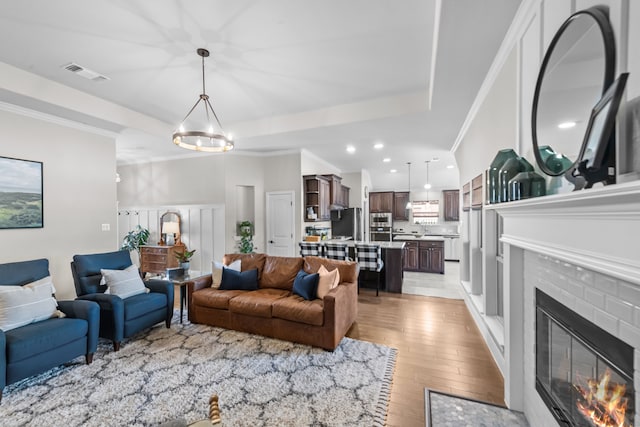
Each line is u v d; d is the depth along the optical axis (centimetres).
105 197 441
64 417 186
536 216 146
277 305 295
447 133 448
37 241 362
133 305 287
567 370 144
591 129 104
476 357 267
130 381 225
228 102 388
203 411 192
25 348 207
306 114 424
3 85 289
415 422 185
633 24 95
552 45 141
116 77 318
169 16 219
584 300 124
